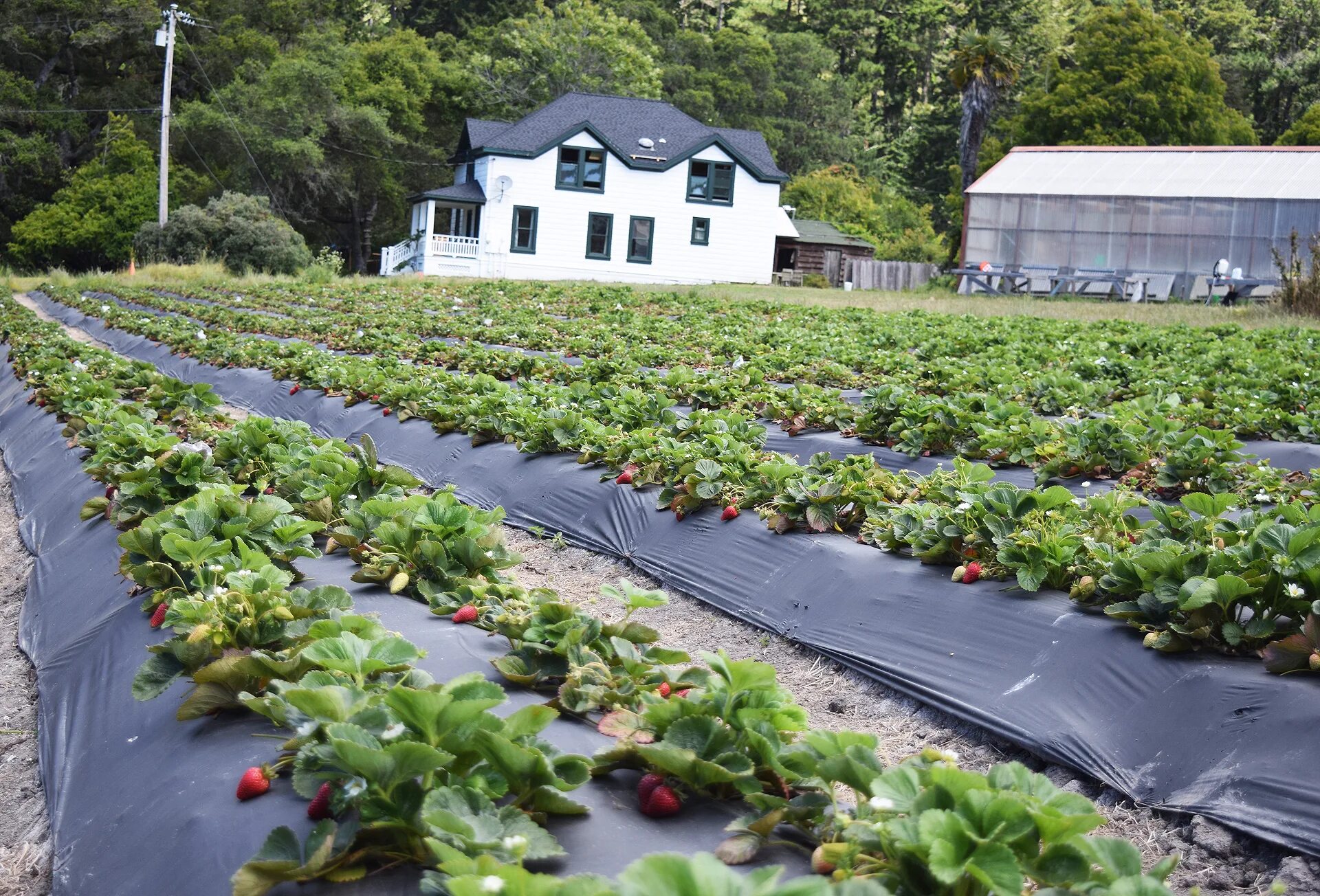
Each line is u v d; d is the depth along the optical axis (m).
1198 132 49.66
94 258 48.47
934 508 6.36
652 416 9.91
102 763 4.37
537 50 56.56
